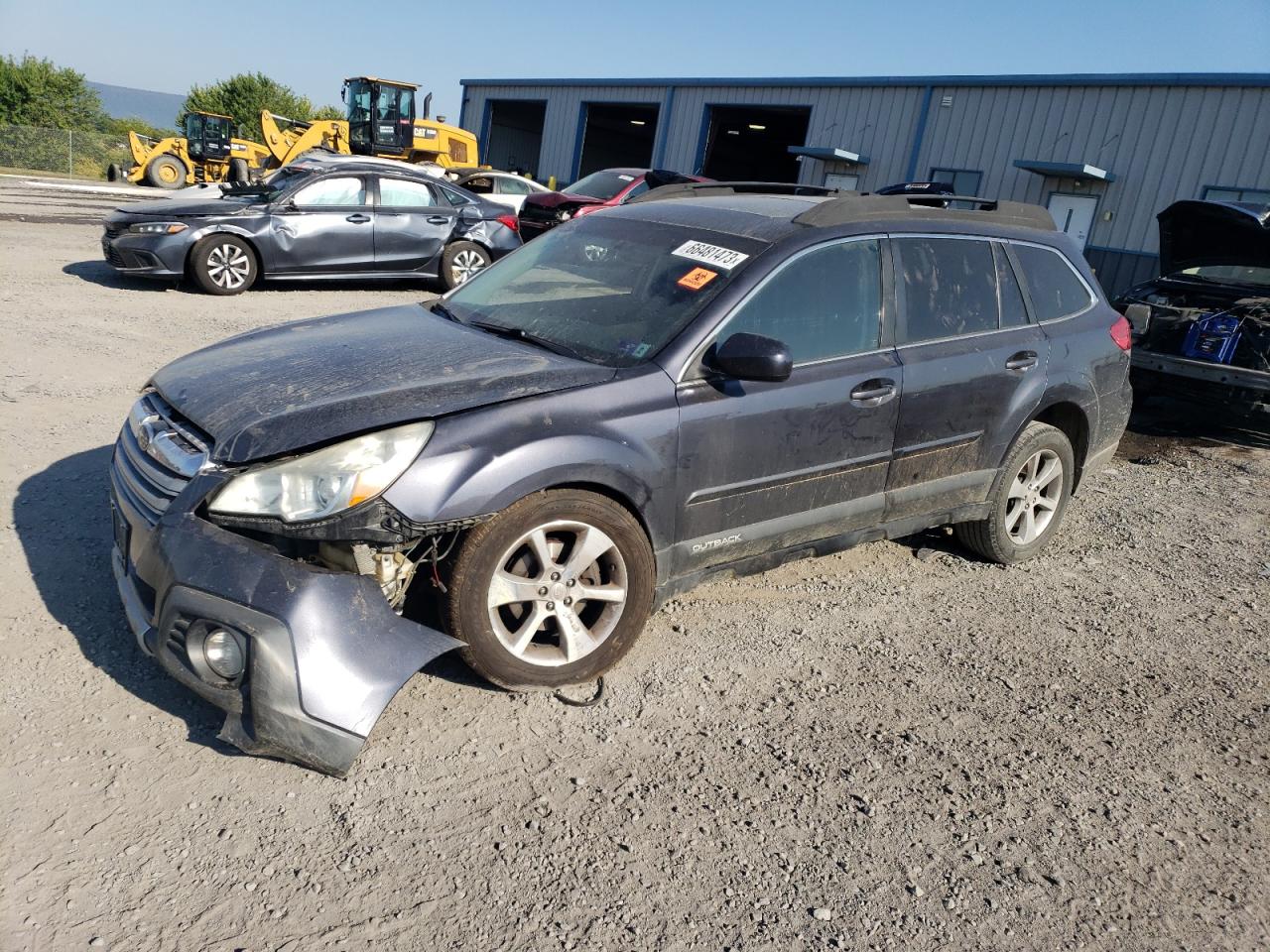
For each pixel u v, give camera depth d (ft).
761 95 91.25
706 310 11.65
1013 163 71.26
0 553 12.89
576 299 12.73
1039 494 16.48
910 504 14.14
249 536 9.32
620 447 10.58
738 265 12.16
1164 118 66.39
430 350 11.55
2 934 7.13
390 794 9.16
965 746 11.05
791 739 10.80
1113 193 69.05
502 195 64.49
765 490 12.21
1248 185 62.95
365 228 38.70
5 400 19.52
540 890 8.20
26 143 126.62
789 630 13.44
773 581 15.03
